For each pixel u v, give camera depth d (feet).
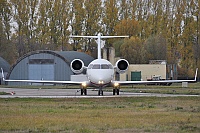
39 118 222.89
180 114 238.27
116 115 235.20
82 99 349.41
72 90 580.71
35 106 289.33
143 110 260.42
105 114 239.91
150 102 319.06
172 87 647.15
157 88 610.24
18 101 333.42
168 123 204.13
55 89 619.26
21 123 205.16
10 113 245.86
